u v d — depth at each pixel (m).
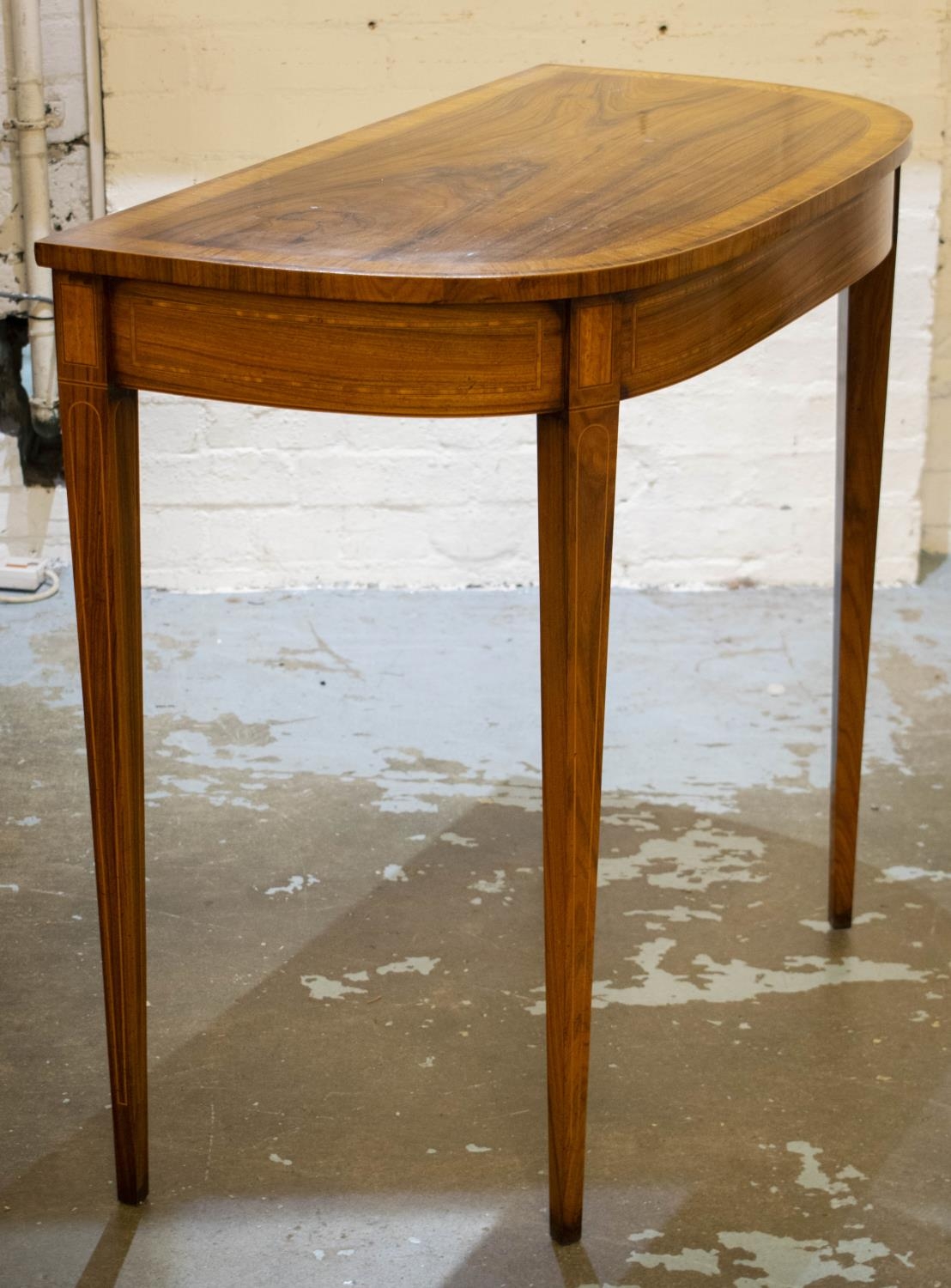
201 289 1.10
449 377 1.09
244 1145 1.43
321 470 2.62
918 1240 1.32
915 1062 1.54
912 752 2.13
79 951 1.71
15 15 2.46
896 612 2.58
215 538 2.65
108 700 1.23
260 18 2.42
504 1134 1.45
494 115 1.64
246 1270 1.29
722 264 1.18
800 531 2.68
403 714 2.25
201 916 1.78
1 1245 1.31
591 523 1.14
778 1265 1.29
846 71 2.49
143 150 2.49
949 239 2.68
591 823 1.22
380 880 1.85
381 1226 1.34
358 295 1.05
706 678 2.36
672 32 2.47
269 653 2.44
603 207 1.23
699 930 1.75
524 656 2.44
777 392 2.60
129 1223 1.34
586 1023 1.27
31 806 2.00
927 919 1.78
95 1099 1.49
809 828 1.97
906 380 2.60
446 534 2.67
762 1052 1.55
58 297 1.13
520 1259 1.30
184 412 2.58
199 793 2.03
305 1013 1.61
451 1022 1.60
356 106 2.48
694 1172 1.40
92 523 1.18
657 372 1.15
